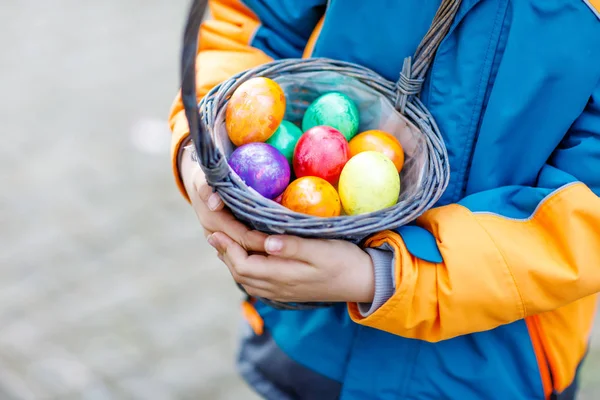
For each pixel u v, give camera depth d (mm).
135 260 1768
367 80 947
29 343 1558
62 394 1461
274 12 1024
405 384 981
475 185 934
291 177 976
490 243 879
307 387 1030
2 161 2061
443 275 882
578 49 875
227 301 1678
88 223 1864
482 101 915
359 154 924
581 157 903
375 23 945
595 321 1604
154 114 2293
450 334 897
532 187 923
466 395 971
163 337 1589
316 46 987
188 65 773
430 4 921
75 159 2084
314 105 969
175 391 1482
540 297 878
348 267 888
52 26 2758
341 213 935
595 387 1468
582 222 876
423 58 914
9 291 1673
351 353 1000
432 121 921
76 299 1662
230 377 1519
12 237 1812
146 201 1945
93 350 1551
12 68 2488
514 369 968
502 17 891
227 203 860
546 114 903
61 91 2377
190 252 1802
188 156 957
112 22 2801
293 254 868
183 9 2914
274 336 1058
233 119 923
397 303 880
